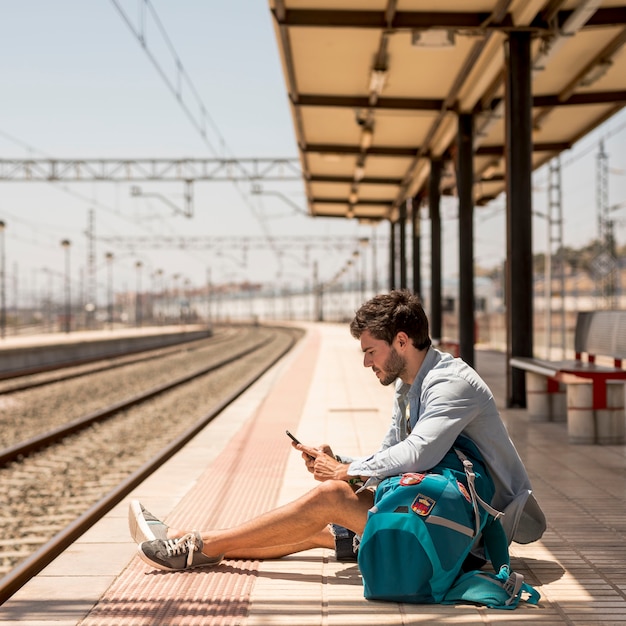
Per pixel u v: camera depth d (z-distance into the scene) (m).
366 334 3.01
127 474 8.41
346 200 21.02
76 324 65.56
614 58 9.30
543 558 3.48
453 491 2.78
